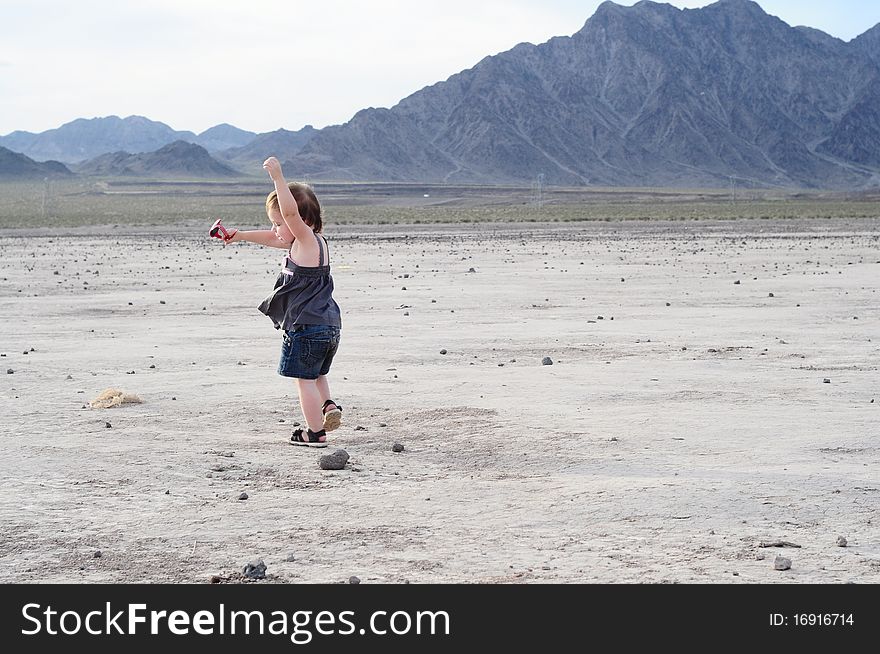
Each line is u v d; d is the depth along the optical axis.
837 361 15.10
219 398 12.24
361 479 8.58
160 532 7.21
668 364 14.87
